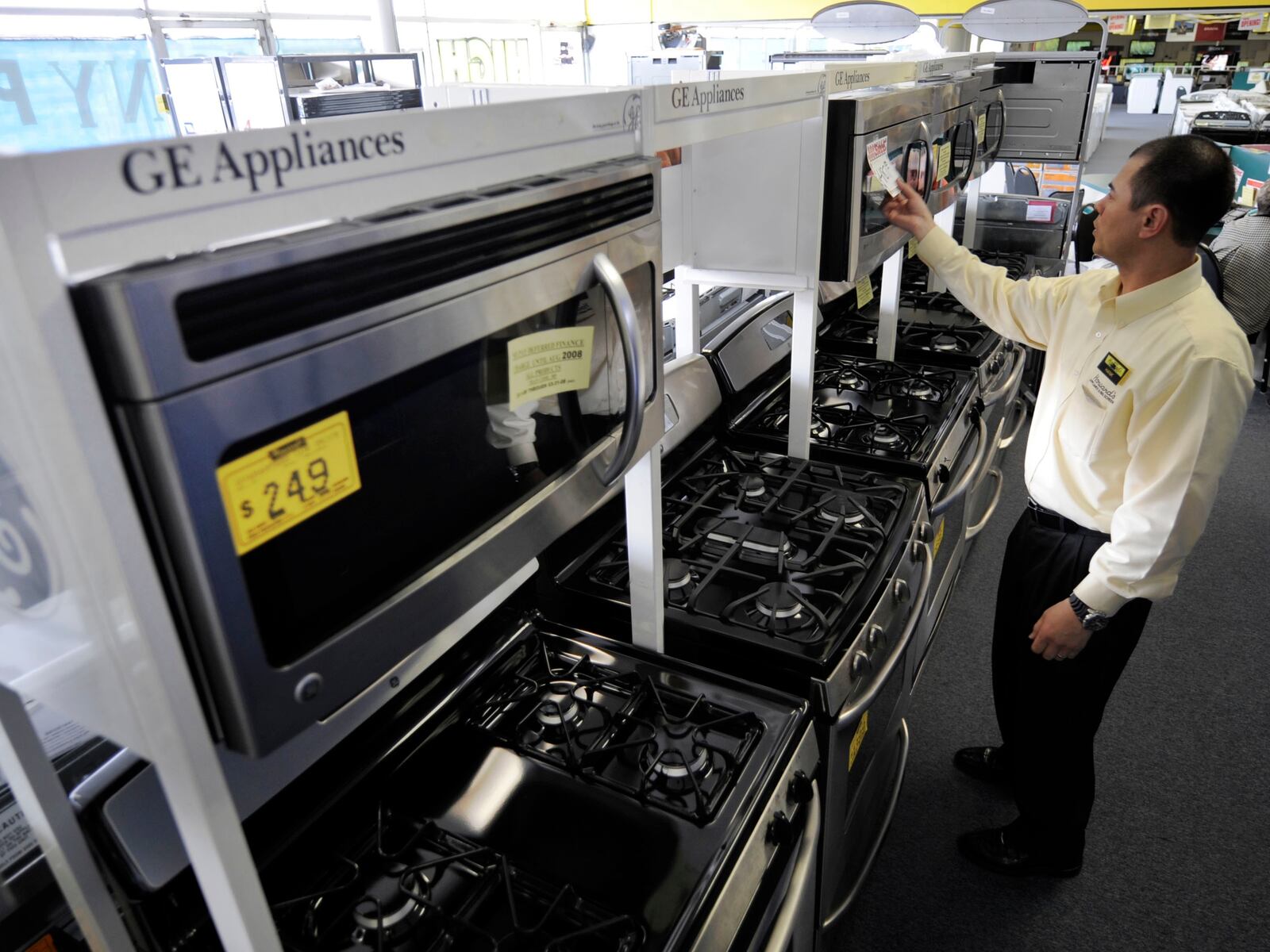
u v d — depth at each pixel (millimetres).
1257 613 3076
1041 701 1881
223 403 557
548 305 869
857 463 2109
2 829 890
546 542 980
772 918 1156
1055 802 1971
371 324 660
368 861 1122
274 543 645
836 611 1524
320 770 1184
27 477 517
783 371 2641
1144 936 1959
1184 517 1503
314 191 625
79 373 484
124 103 6273
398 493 767
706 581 1578
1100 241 1607
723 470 2096
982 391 2684
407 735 1267
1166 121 11289
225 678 614
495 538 884
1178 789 2357
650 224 1035
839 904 1708
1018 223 4098
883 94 1868
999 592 2092
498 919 1041
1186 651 2896
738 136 1863
